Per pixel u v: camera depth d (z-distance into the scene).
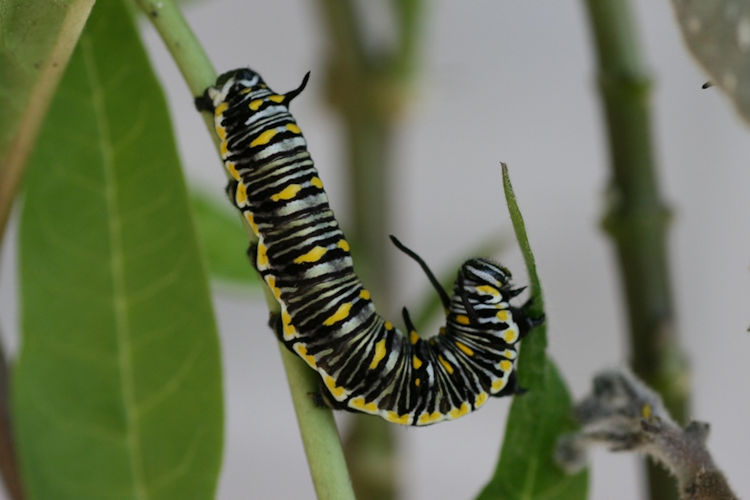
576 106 0.39
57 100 0.20
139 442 0.21
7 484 0.21
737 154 0.39
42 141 0.20
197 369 0.21
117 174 0.20
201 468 0.21
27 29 0.19
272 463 0.42
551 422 0.20
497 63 0.39
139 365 0.21
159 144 0.20
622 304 0.23
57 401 0.21
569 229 0.40
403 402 0.20
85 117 0.20
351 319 0.20
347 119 0.27
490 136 0.40
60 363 0.21
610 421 0.20
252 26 0.38
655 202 0.22
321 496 0.19
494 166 0.40
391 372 0.20
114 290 0.21
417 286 0.40
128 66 0.20
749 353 0.41
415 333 0.20
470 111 0.40
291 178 0.20
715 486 0.19
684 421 0.22
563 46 0.39
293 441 0.42
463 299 0.20
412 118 0.27
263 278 0.20
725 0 0.17
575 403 0.20
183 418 0.21
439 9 0.38
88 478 0.21
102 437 0.21
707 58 0.17
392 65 0.27
